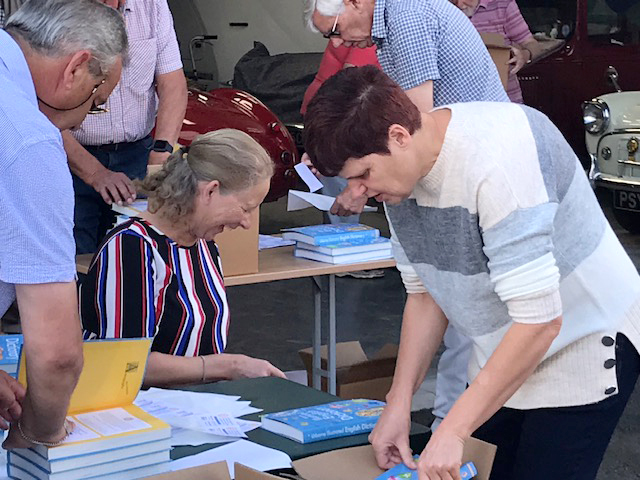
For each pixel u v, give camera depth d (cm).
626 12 848
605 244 205
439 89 311
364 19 315
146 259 263
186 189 260
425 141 179
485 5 513
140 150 393
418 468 181
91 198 378
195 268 275
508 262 179
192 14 1280
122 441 185
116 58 183
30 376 173
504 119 184
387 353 371
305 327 558
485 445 184
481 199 180
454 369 347
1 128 162
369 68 179
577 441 208
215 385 250
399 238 205
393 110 174
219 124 681
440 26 305
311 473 191
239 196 260
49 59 175
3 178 162
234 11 1238
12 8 345
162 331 270
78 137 374
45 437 180
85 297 262
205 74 1265
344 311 590
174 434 213
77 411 199
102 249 262
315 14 319
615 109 700
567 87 869
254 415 228
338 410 224
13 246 164
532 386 208
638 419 421
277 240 407
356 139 174
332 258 366
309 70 949
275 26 1200
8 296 178
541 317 180
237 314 584
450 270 197
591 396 206
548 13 864
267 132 693
